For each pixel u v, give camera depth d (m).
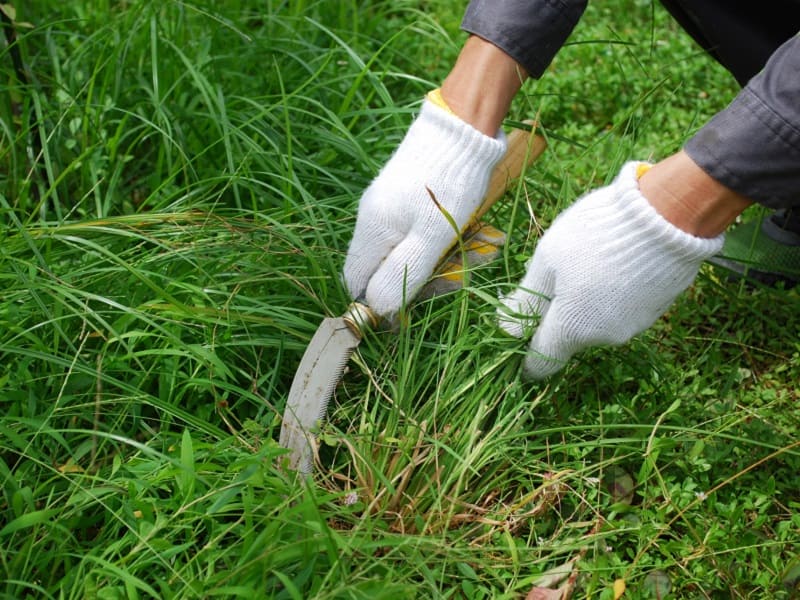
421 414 0.81
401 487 0.75
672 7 0.97
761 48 0.91
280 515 0.64
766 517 0.78
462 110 0.78
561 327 0.77
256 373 0.84
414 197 0.78
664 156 1.20
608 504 0.80
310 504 0.64
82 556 0.66
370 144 1.08
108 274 0.83
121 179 1.06
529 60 0.78
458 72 0.79
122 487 0.69
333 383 0.79
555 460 0.83
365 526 0.71
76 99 1.01
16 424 0.75
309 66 1.17
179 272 0.88
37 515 0.65
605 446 0.83
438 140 0.78
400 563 0.71
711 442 0.81
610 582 0.73
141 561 0.66
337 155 1.07
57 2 1.28
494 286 0.89
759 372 0.96
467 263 0.82
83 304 0.77
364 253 0.82
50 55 1.09
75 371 0.77
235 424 0.83
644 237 0.72
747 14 0.90
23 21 1.14
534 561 0.73
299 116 1.13
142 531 0.66
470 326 0.85
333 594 0.61
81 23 1.24
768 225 1.06
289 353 0.86
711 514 0.78
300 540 0.65
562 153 1.22
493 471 0.79
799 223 1.03
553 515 0.79
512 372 0.84
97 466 0.76
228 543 0.72
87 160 1.02
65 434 0.77
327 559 0.68
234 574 0.62
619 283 0.74
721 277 1.03
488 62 0.77
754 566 0.75
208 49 1.12
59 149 1.03
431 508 0.76
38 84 1.06
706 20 0.92
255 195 1.04
